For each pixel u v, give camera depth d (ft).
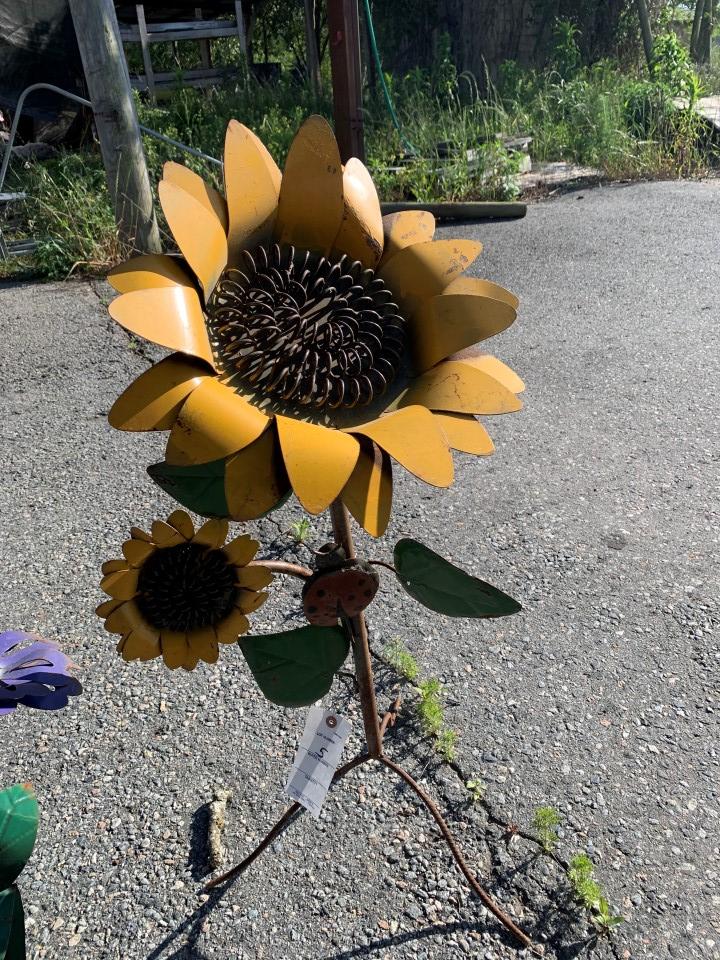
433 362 3.82
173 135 26.50
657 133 30.81
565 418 12.79
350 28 8.80
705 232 21.80
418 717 7.48
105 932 5.82
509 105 36.11
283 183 3.82
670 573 9.27
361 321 3.79
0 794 4.20
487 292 3.88
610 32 43.04
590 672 7.97
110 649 8.45
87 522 10.50
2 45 32.83
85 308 17.75
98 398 13.82
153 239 20.38
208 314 3.54
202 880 6.16
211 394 3.15
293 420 3.23
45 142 34.50
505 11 41.11
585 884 5.82
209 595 4.04
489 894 5.97
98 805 6.79
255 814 6.66
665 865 6.14
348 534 4.38
